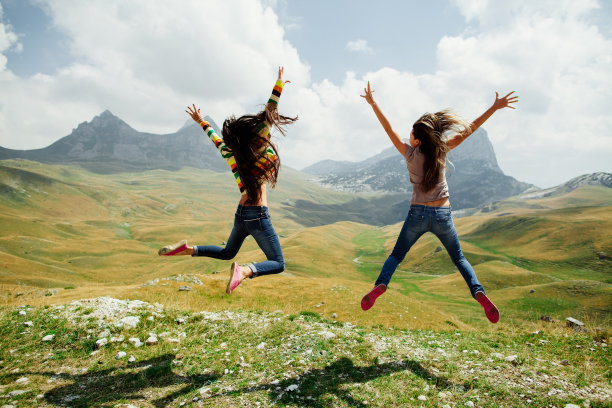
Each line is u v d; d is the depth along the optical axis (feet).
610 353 18.93
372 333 25.03
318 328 25.27
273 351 20.83
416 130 13.58
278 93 13.62
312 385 15.44
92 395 15.81
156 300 69.31
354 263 534.37
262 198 13.44
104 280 399.85
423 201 13.75
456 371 16.66
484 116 14.35
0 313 28.22
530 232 599.57
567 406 12.73
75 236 636.89
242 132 12.96
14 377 18.26
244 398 14.52
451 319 87.76
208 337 24.73
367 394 14.42
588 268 442.50
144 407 14.25
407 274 478.59
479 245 602.85
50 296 74.23
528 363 17.57
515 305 278.26
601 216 597.52
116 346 22.82
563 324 28.53
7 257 370.12
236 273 11.78
